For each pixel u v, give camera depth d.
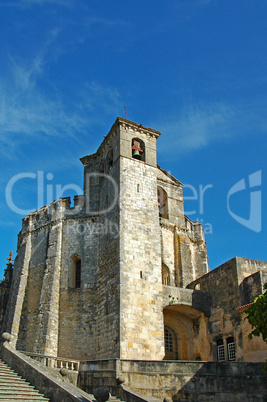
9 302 46.34
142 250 36.09
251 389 26.22
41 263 43.03
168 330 38.62
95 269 39.94
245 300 33.34
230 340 33.75
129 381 25.77
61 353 36.47
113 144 42.59
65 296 39.16
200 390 26.00
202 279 39.38
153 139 43.19
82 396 19.61
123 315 32.44
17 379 21.48
